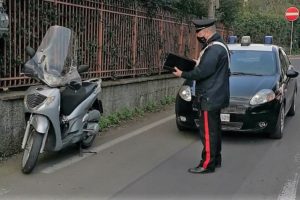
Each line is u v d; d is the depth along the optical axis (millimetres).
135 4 10938
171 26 13336
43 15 7668
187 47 14766
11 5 6957
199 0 16297
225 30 20406
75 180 5809
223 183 5816
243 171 6355
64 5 8266
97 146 7520
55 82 6113
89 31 9156
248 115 7848
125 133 8578
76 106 6520
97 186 5609
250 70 9133
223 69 6254
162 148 7535
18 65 7145
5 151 6754
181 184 5750
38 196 5242
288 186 5738
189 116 8234
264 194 5441
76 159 6734
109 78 9984
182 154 7188
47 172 6094
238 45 10039
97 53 9477
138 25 11180
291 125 9742
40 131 5879
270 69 9156
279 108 8195
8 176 5895
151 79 11555
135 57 11062
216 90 6211
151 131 8812
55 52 6363
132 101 10625
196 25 6273
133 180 5863
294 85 10586
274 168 6523
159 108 11570
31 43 7414
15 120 6891
